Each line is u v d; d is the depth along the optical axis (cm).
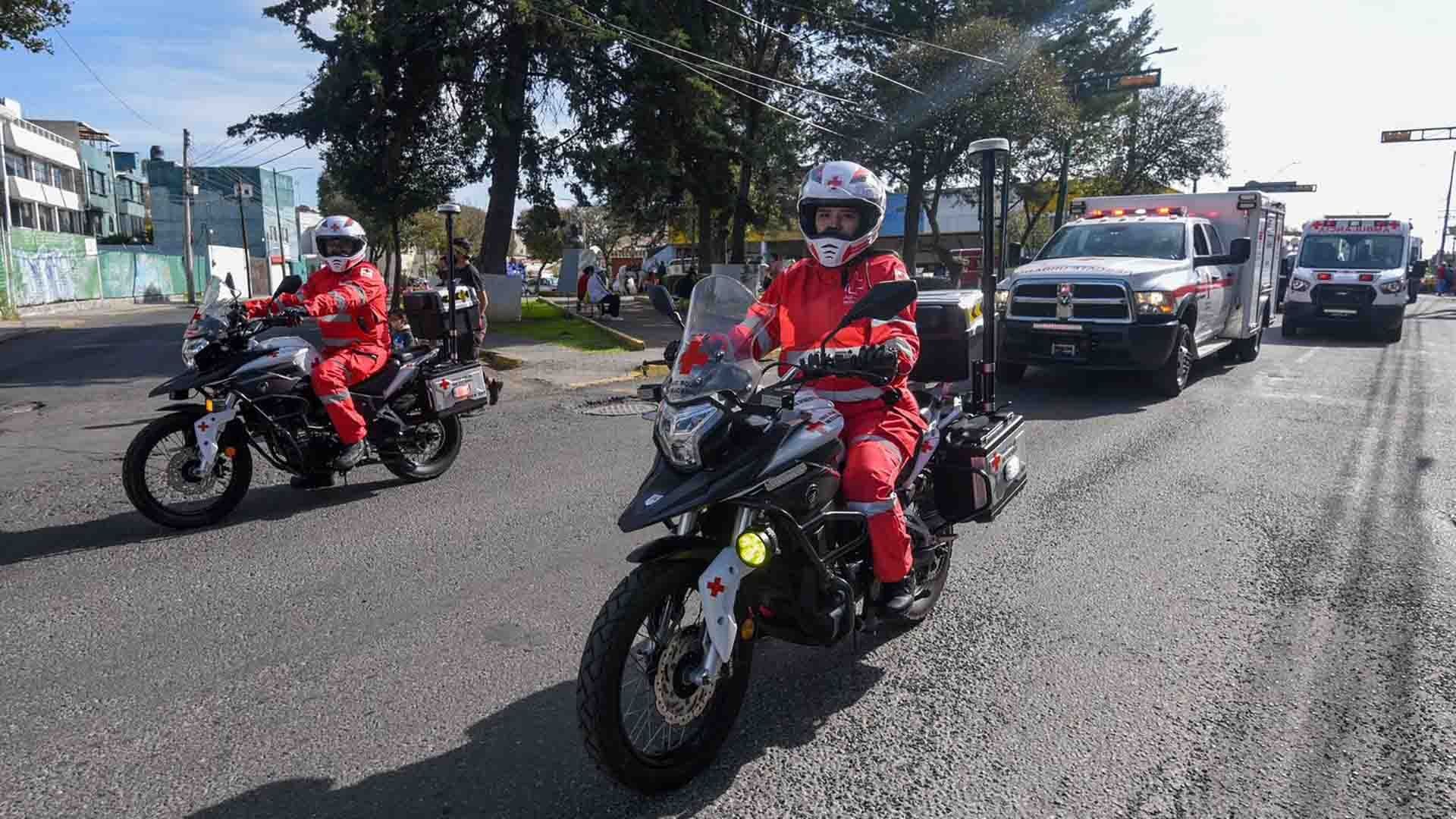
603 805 315
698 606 421
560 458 812
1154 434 909
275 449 654
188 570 539
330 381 645
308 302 619
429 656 427
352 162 2342
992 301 480
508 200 2458
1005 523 627
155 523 623
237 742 354
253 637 448
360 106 2241
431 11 2138
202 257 5562
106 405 1121
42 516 643
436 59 2283
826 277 379
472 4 2206
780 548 333
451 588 509
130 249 5675
